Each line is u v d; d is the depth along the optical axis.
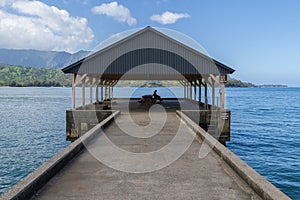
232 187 3.40
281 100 64.56
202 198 3.08
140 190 3.32
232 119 28.64
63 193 3.22
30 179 3.24
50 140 16.31
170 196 3.14
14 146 14.73
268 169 10.98
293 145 15.86
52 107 38.16
